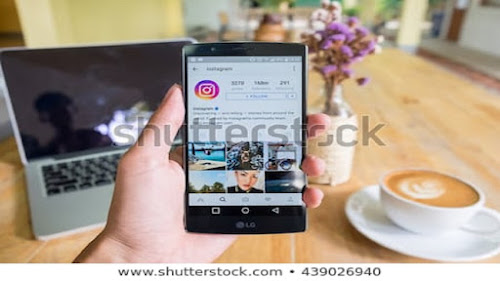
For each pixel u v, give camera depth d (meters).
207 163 0.39
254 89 0.39
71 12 1.95
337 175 0.49
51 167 0.55
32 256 0.37
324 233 0.41
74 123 0.58
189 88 0.39
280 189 0.39
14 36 1.68
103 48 0.58
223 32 2.14
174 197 0.39
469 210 0.36
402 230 0.40
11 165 0.57
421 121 0.72
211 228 0.38
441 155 0.58
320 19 0.50
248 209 0.39
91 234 0.41
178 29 2.59
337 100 0.51
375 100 0.84
